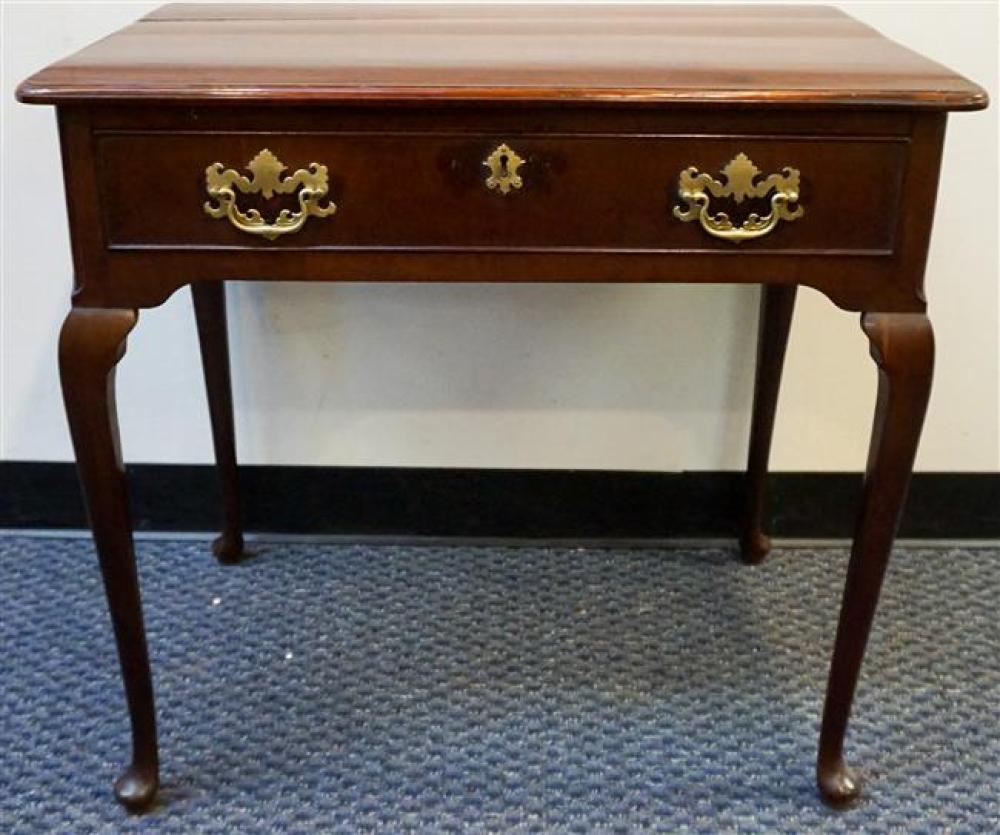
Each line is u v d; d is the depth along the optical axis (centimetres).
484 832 107
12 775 113
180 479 149
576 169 90
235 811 109
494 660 129
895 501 99
